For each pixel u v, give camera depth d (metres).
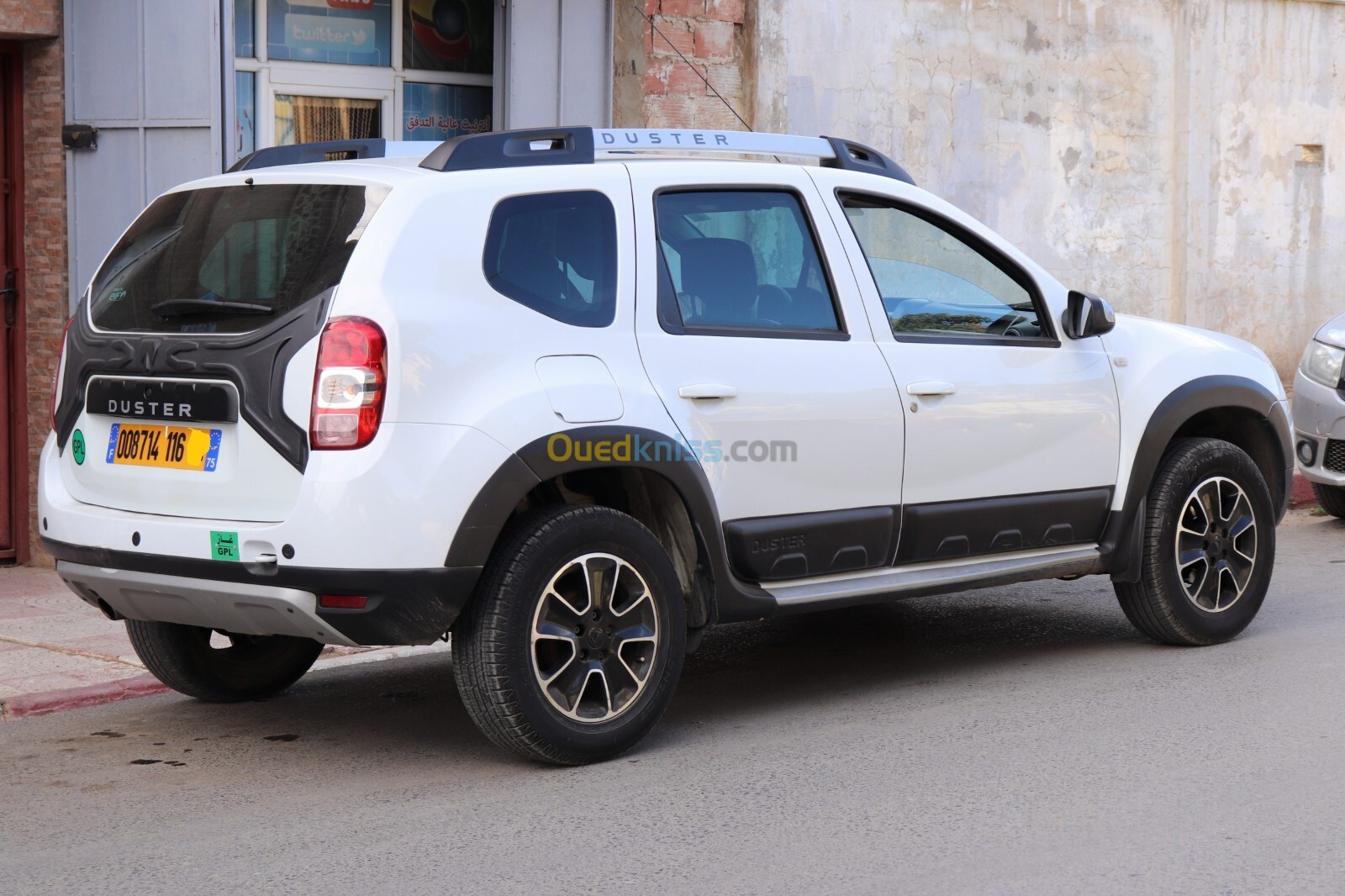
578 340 6.30
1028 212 16.59
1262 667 7.98
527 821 5.74
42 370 11.48
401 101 12.73
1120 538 8.05
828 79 14.91
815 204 7.24
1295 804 5.79
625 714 6.45
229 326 6.08
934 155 15.79
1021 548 7.73
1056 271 16.92
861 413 7.04
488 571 6.08
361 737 7.02
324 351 5.79
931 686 7.81
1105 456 7.98
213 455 6.07
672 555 6.78
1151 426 8.08
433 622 5.87
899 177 7.80
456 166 6.29
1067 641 8.79
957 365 7.45
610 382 6.32
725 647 8.84
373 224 5.98
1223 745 6.59
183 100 10.90
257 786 6.27
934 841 5.45
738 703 7.56
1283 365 19.23
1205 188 18.00
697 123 14.11
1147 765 6.32
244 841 5.57
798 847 5.40
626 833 5.59
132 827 5.77
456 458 5.84
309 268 6.01
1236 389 8.44
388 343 5.77
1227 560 8.48
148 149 11.05
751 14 14.32
